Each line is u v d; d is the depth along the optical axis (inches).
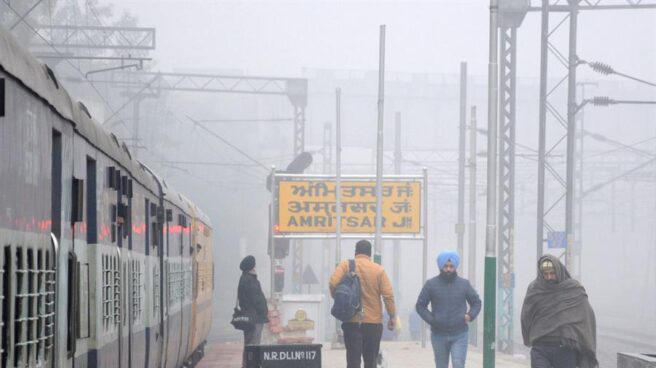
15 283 887.1
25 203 936.3
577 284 1665.8
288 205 5310.0
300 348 2047.2
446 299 2047.2
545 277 1668.3
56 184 1105.4
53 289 1044.5
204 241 3875.5
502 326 4899.1
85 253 1285.7
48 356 1019.9
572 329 1649.9
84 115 1321.4
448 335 2048.5
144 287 2006.6
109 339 1466.5
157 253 2293.3
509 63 5054.1
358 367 2212.1
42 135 1013.2
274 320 3907.5
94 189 1363.2
